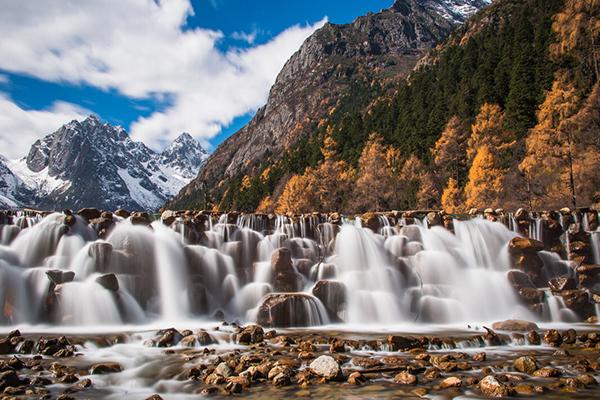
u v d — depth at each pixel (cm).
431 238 2306
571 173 3803
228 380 972
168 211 2197
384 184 6556
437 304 1916
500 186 4750
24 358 1152
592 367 1081
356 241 2188
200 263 2017
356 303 1870
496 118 5566
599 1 4953
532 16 10850
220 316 1856
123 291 1769
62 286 1653
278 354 1211
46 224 1930
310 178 7306
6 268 1709
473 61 10544
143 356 1178
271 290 1952
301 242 2234
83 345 1266
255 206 12081
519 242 2230
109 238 1919
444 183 6388
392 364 1108
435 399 866
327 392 905
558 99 4222
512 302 1998
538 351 1297
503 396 874
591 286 2158
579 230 2398
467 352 1279
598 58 5078
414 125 9688
